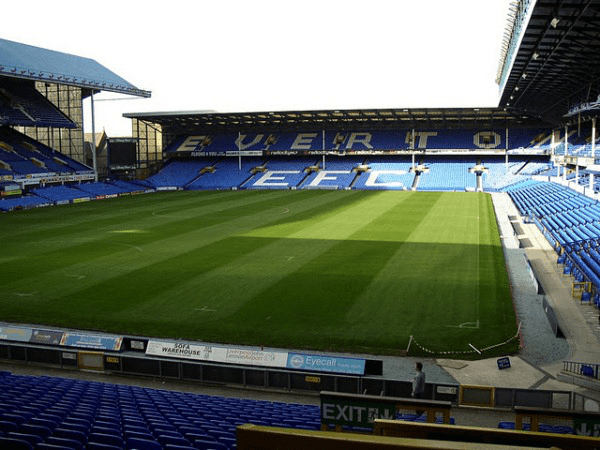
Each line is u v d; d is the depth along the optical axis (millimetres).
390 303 28125
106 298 29406
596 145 70000
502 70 56438
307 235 46125
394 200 72875
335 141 103000
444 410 10367
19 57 75375
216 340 23844
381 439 3170
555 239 41625
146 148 102000
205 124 106625
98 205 71500
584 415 10633
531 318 26500
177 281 32344
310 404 18656
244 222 54062
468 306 27625
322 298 28969
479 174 92625
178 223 54062
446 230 48531
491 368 20969
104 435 9742
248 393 19781
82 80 80375
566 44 35062
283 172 99562
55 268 35750
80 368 22141
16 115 76875
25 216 60938
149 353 22266
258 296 29375
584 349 22672
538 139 94562
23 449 8375
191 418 12828
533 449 3023
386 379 18766
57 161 84875
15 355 22938
